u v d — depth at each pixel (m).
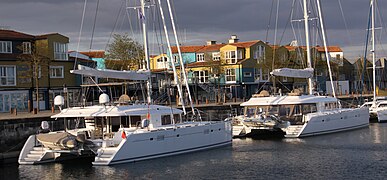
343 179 19.25
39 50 49.56
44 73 50.06
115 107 23.30
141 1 24.98
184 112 26.66
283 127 30.92
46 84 50.25
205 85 64.56
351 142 28.80
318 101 32.88
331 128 32.78
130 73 23.58
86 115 22.97
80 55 62.84
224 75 68.62
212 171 21.02
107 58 54.84
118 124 23.66
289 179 19.50
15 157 25.36
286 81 69.50
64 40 52.94
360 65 74.06
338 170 20.88
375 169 20.89
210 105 42.66
